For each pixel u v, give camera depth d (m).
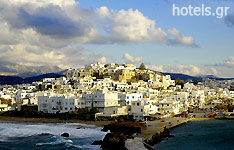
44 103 178.12
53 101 174.88
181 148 92.25
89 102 167.62
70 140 106.88
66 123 152.38
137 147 88.25
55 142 104.38
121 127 116.44
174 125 134.00
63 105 170.75
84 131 124.56
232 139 105.38
